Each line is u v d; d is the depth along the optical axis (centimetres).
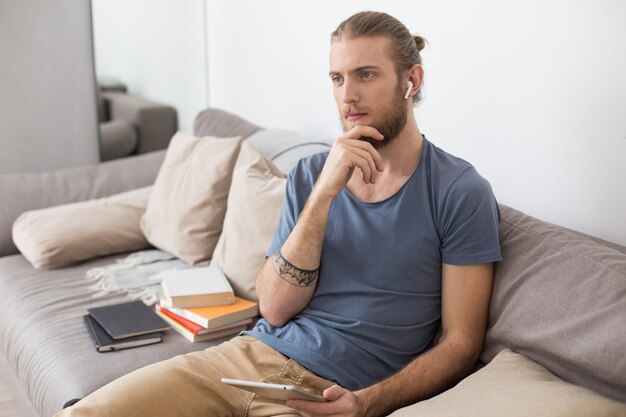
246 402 151
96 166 290
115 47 338
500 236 155
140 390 144
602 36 162
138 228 251
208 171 233
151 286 220
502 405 122
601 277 134
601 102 165
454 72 202
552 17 172
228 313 190
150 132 352
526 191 187
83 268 237
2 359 218
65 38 331
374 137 151
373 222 156
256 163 219
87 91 339
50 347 188
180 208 235
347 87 151
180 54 345
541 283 142
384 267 154
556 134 176
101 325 191
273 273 161
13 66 326
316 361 151
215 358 157
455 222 149
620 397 124
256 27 299
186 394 147
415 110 218
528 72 180
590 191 171
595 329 129
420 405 131
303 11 266
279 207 200
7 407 226
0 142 331
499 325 145
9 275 232
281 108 291
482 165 199
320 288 161
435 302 155
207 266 228
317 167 168
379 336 153
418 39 163
